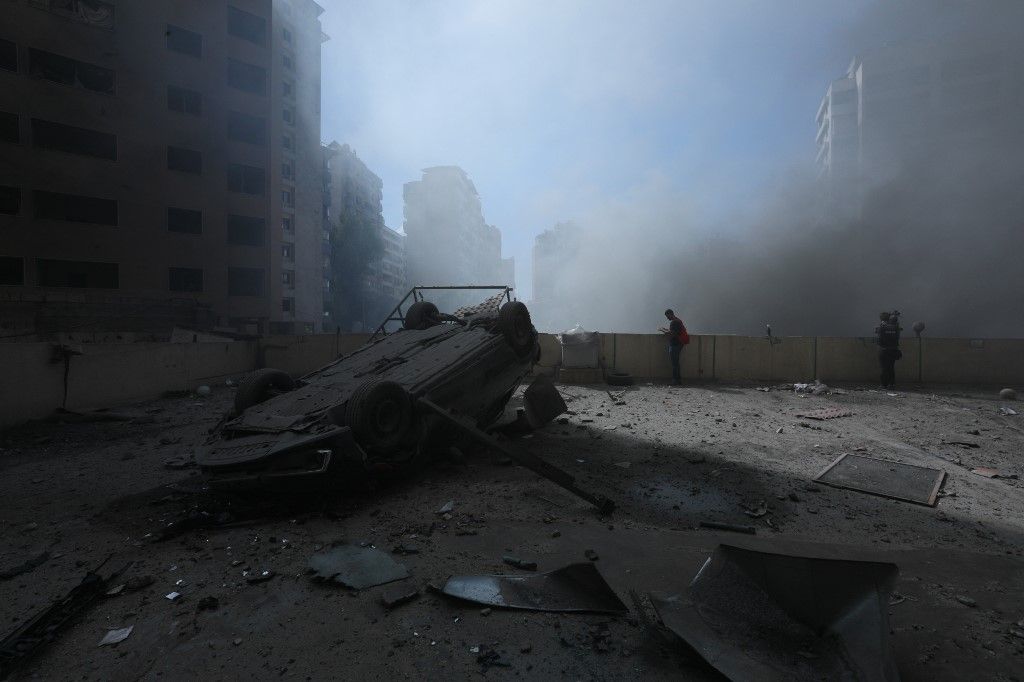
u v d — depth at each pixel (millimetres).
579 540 4055
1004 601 3176
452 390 6160
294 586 3324
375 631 2820
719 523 4387
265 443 4742
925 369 13344
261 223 39125
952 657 2615
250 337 16453
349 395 5344
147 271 34156
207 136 36375
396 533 4188
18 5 29891
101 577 3404
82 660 2627
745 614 2600
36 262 30750
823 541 4105
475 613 2979
